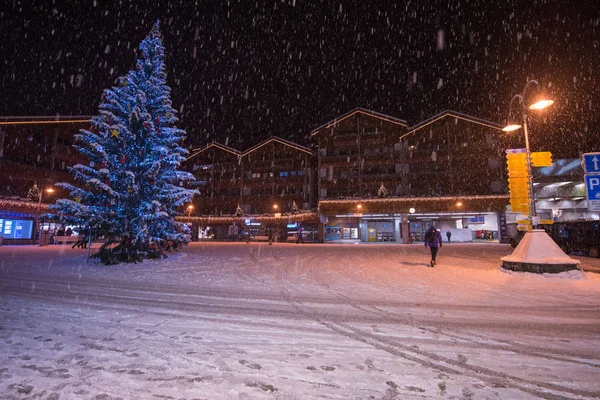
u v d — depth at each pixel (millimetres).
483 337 4145
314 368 3152
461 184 40312
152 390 2676
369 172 43625
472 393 2664
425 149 42125
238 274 10156
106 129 13719
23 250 21234
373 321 4887
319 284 8242
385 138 43719
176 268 11672
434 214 36938
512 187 10203
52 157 37656
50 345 3729
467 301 6246
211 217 47188
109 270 10984
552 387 2783
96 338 3988
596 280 8320
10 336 4043
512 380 2918
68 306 5770
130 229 13523
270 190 49812
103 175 13031
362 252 20766
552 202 40562
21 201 31625
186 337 4062
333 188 43969
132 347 3688
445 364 3277
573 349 3729
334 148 45156
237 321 4852
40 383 2785
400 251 21625
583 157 7672
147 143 14188
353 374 3021
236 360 3334
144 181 13969
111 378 2893
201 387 2734
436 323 4781
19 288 7523
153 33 15195
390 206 36469
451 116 41000
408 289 7500
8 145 35094
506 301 6238
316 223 42906
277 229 45125
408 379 2922
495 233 35906
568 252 18781
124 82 14227
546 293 6949
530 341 4000
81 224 12961
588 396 2627
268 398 2561
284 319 4984
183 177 15297
